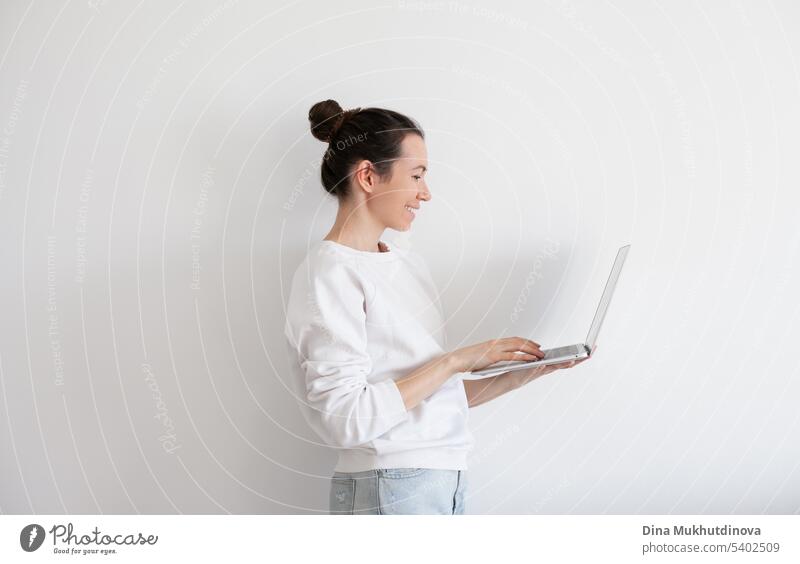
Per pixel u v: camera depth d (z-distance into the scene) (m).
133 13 1.67
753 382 1.73
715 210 1.69
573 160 1.67
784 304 1.71
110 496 1.73
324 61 1.66
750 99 1.67
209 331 1.71
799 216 1.69
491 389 1.61
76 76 1.68
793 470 1.75
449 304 1.69
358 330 1.38
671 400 1.73
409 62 1.66
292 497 1.73
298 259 1.69
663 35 1.66
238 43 1.66
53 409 1.73
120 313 1.71
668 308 1.71
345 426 1.31
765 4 1.66
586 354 1.44
